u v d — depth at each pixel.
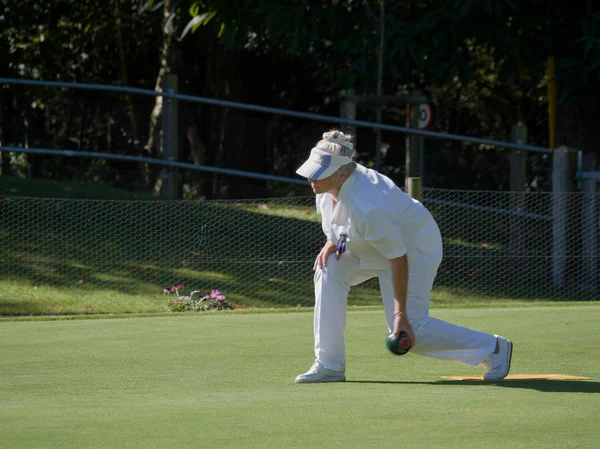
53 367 19.16
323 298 17.09
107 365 19.47
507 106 78.75
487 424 11.76
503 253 43.12
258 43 50.59
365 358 20.62
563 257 40.66
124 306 35.09
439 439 10.80
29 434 11.22
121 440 10.82
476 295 39.09
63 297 35.94
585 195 40.56
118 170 48.78
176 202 42.06
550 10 43.59
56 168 48.94
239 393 15.41
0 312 33.78
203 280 38.97
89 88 45.09
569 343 22.78
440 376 18.14
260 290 38.44
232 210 46.44
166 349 21.86
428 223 16.72
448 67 43.47
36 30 70.06
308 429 11.45
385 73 45.94
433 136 46.69
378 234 15.80
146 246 41.91
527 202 44.53
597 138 46.56
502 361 17.12
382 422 11.92
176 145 46.62
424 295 16.88
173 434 11.16
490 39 43.44
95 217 44.12
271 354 21.06
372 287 39.44
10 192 46.09
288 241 43.47
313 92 74.62
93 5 69.88
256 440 10.78
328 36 44.25
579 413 12.62
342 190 16.09
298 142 51.25
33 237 41.62
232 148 53.00
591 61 41.97
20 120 49.16
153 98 70.88
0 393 15.81
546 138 80.56
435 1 43.94
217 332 25.28
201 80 67.00
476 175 47.44
